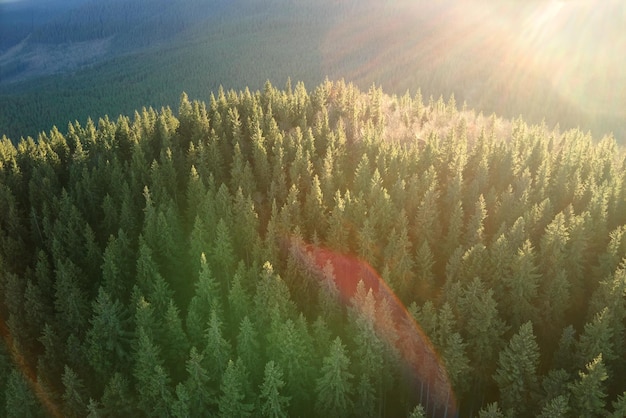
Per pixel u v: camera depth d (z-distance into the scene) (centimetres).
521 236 6481
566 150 9844
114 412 5356
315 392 5466
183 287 7056
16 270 7556
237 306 5931
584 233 6500
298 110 11806
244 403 5209
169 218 7169
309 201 7481
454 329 5694
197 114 11081
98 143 10800
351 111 11788
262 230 7769
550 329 5838
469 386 5522
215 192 8119
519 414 5066
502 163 8831
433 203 7212
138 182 8694
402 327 5728
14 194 9181
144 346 5200
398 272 6400
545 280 6244
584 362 5103
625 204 7562
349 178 9106
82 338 6297
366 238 6694
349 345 5812
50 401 5675
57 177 9600
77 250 7425
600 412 4609
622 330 5528
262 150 8894
